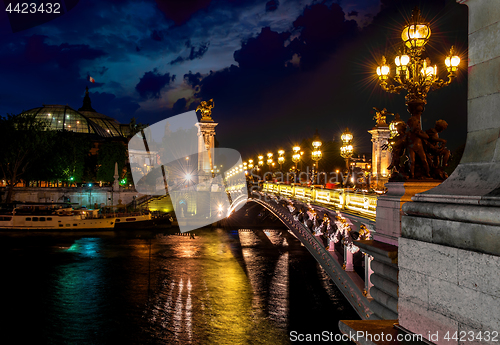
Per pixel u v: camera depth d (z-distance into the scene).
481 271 3.43
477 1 4.23
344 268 16.73
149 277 38.88
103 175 104.06
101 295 33.38
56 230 66.06
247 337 25.44
